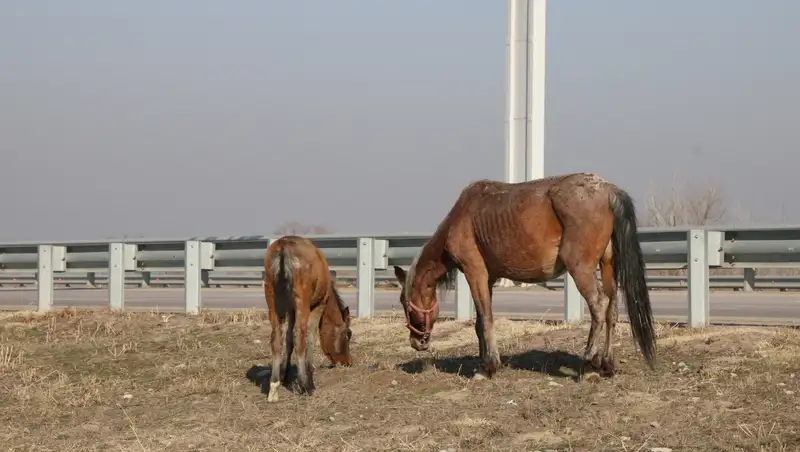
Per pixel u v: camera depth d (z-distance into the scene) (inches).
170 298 974.4
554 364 409.7
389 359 463.8
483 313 393.4
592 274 361.4
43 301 711.7
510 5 852.0
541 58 850.1
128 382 437.4
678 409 316.2
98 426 351.3
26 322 622.2
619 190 362.6
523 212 373.7
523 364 415.2
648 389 346.6
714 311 688.4
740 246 485.1
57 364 482.9
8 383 439.2
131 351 514.3
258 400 382.9
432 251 412.2
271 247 390.0
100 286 1218.0
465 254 394.6
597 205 360.2
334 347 441.1
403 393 374.0
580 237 359.9
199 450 307.4
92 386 427.2
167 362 480.7
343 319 444.1
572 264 361.7
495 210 383.2
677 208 1624.0
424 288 418.9
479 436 298.8
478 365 423.5
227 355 494.9
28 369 468.4
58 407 391.2
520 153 847.7
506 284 927.0
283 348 394.0
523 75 847.7
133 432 336.8
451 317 586.9
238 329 565.6
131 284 1261.1
